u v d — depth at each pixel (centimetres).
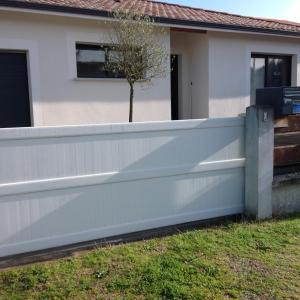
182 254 378
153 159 425
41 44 840
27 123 860
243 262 363
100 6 914
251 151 480
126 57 816
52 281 327
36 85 841
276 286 321
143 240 419
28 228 366
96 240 402
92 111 921
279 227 458
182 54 1177
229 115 1169
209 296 303
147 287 316
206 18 1102
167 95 1024
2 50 812
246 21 1238
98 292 310
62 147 374
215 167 467
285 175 511
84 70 920
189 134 446
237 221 484
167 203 441
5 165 351
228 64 1148
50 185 370
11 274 337
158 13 1000
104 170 397
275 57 1292
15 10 759
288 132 510
